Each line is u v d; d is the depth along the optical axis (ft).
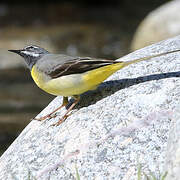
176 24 107.34
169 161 27.09
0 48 121.60
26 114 75.05
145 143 29.84
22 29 142.61
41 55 37.55
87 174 29.48
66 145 32.17
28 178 30.50
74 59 35.24
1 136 65.72
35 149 33.47
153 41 110.32
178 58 36.99
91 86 35.04
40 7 164.04
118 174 28.81
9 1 167.63
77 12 160.25
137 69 37.19
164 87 33.42
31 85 91.56
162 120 30.78
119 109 33.04
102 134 31.58
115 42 130.52
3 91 87.92
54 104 39.47
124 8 163.43
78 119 34.17
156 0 167.43
